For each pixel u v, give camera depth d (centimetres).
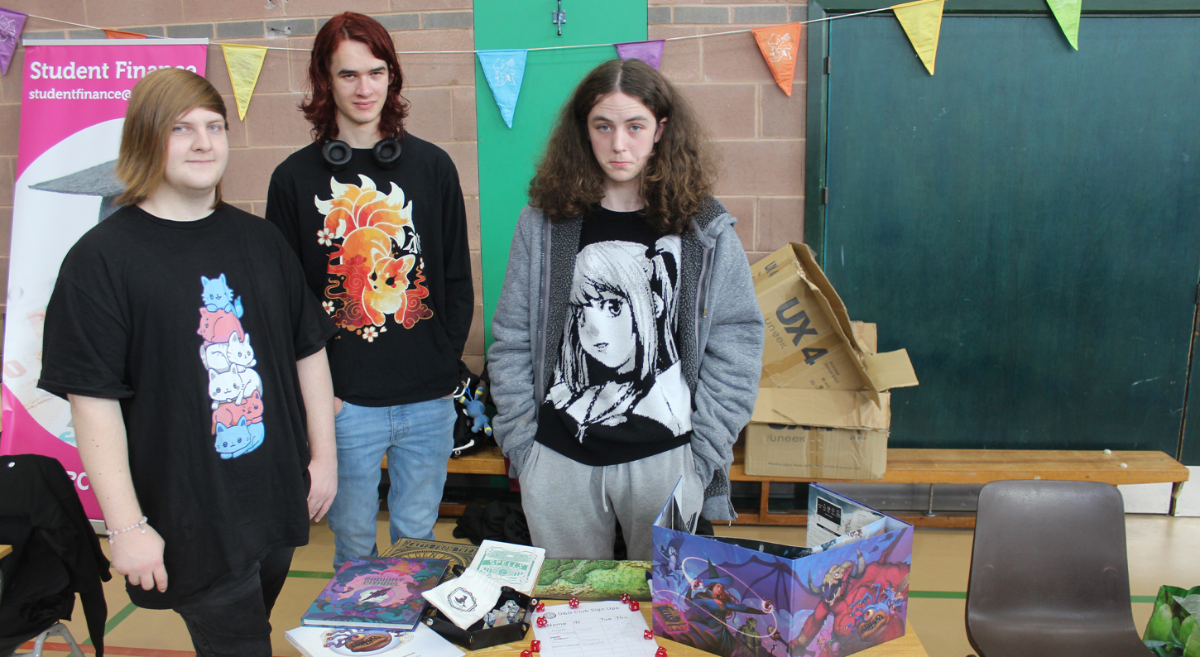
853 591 109
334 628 118
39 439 272
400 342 174
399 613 120
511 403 167
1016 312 279
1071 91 264
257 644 140
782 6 266
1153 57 259
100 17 285
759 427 256
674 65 273
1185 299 273
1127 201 269
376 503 185
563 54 274
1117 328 277
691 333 157
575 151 155
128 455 122
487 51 273
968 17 262
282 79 283
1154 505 286
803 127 272
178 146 119
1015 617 149
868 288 281
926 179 273
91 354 115
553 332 159
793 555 105
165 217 125
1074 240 273
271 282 137
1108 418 283
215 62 284
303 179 168
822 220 277
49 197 275
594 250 156
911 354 285
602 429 153
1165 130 263
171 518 124
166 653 204
